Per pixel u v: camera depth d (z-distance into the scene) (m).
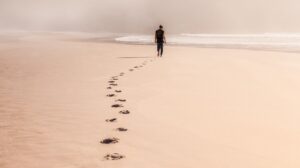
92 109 7.55
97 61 17.42
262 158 4.82
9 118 6.82
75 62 16.89
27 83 10.84
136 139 5.59
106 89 9.82
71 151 5.04
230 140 5.57
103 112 7.29
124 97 8.77
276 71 13.00
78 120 6.70
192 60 17.47
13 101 8.32
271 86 10.12
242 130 6.08
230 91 9.48
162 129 6.13
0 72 13.17
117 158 4.76
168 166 4.51
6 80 11.38
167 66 15.01
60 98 8.67
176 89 9.80
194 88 9.91
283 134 5.87
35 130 6.07
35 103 8.12
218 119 6.77
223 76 12.01
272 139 5.62
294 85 10.20
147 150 5.10
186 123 6.50
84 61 17.39
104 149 5.12
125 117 6.91
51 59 18.22
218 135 5.81
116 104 7.96
